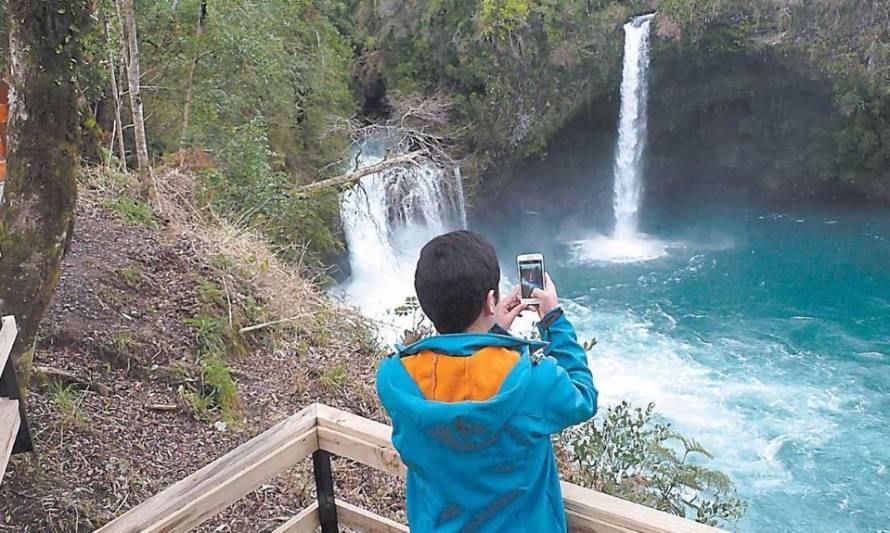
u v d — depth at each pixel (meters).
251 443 2.23
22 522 3.96
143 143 8.99
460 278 1.65
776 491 10.64
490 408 1.51
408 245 18.50
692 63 20.80
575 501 1.77
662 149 22.77
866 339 14.73
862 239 19.58
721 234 20.95
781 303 16.39
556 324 1.82
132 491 4.52
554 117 20.92
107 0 10.59
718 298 16.80
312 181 16.30
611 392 13.30
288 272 8.91
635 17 20.81
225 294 7.14
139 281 6.83
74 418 4.90
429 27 20.62
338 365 6.88
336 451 2.28
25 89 3.67
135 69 8.98
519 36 19.92
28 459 4.36
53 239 3.85
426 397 1.61
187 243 7.89
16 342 3.77
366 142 19.50
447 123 20.56
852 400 12.76
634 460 5.84
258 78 14.56
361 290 16.81
